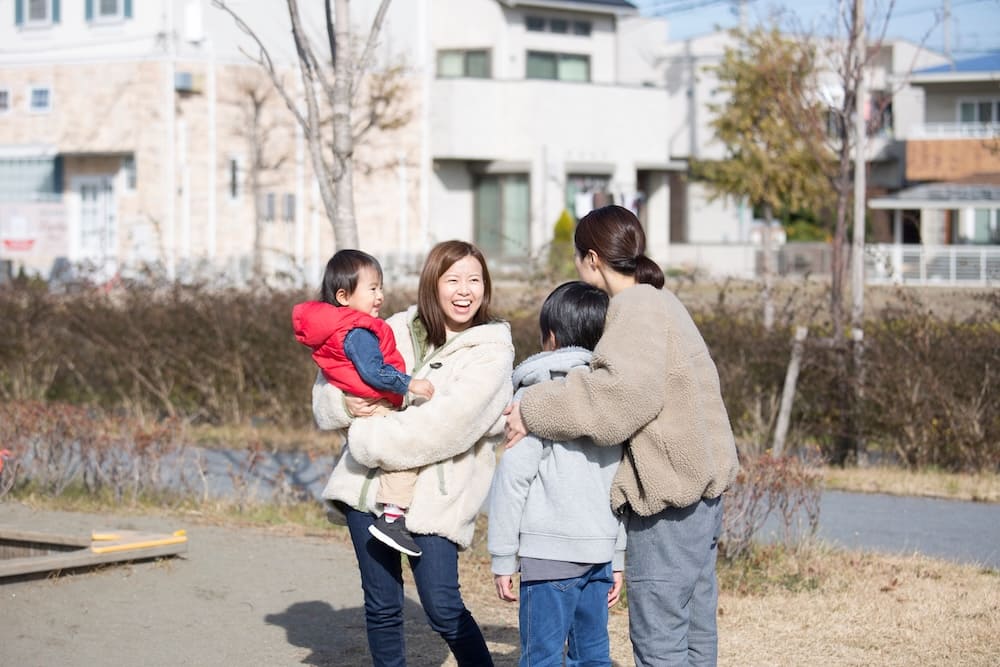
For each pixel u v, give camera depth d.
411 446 4.78
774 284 14.99
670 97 45.34
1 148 32.16
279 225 31.73
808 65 19.22
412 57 34.34
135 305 14.12
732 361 12.27
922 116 43.38
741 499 8.00
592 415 4.27
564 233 35.59
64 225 30.47
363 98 32.25
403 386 4.89
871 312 12.95
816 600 7.18
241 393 13.80
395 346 5.09
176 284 14.37
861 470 11.74
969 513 10.02
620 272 4.68
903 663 6.09
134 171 30.81
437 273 4.99
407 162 34.34
